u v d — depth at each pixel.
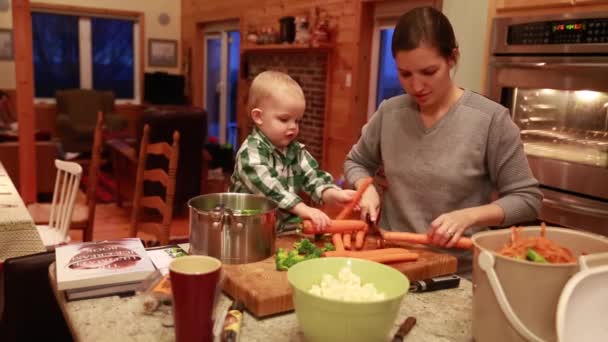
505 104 2.70
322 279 1.05
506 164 1.44
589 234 1.06
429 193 1.51
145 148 2.95
